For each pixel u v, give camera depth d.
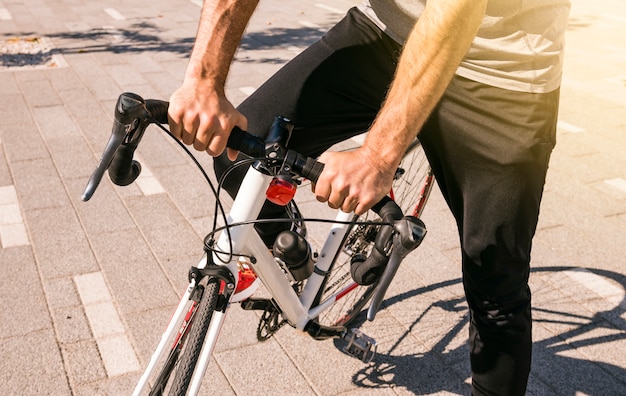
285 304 2.18
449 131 1.81
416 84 1.37
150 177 4.09
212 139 1.48
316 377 2.57
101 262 3.21
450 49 1.34
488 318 1.97
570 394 2.57
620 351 2.81
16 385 2.45
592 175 4.46
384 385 2.56
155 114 1.45
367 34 1.97
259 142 1.49
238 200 1.63
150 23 8.09
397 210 1.49
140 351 2.65
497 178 1.79
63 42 7.12
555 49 1.73
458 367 2.68
